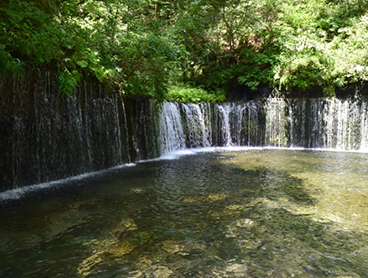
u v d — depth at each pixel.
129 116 8.23
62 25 4.46
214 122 12.14
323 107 11.32
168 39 7.85
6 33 3.69
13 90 5.05
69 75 4.93
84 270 2.75
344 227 3.73
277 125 11.98
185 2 13.38
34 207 4.38
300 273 2.73
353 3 13.88
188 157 9.16
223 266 2.83
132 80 8.05
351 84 10.85
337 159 8.70
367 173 6.70
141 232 3.56
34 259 2.94
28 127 5.36
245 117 12.27
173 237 3.44
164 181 5.96
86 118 6.66
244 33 14.71
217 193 5.14
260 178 6.23
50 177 5.84
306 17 13.06
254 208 4.39
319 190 5.32
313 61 11.12
